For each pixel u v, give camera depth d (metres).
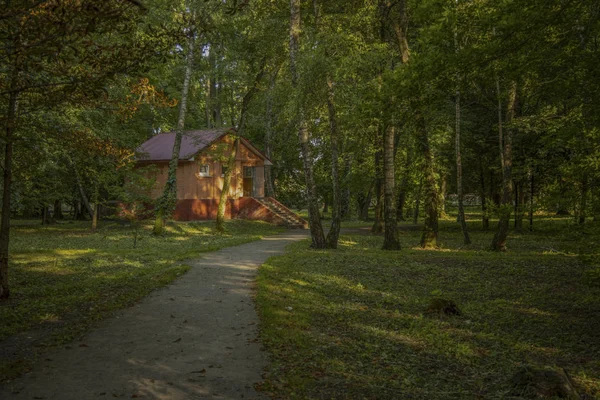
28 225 31.50
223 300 9.34
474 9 7.40
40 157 11.48
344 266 14.32
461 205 22.42
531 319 8.84
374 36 22.16
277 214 32.97
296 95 18.42
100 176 22.64
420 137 20.89
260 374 5.50
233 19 22.72
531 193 26.95
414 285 11.94
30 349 6.29
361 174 32.03
